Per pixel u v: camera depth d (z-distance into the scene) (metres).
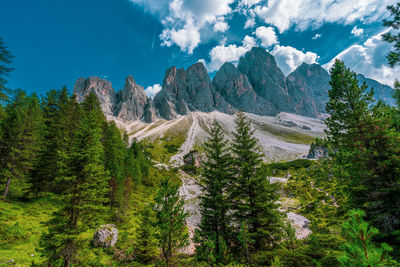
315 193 48.34
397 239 8.68
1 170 25.16
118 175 30.67
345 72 14.60
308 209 40.50
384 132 11.36
